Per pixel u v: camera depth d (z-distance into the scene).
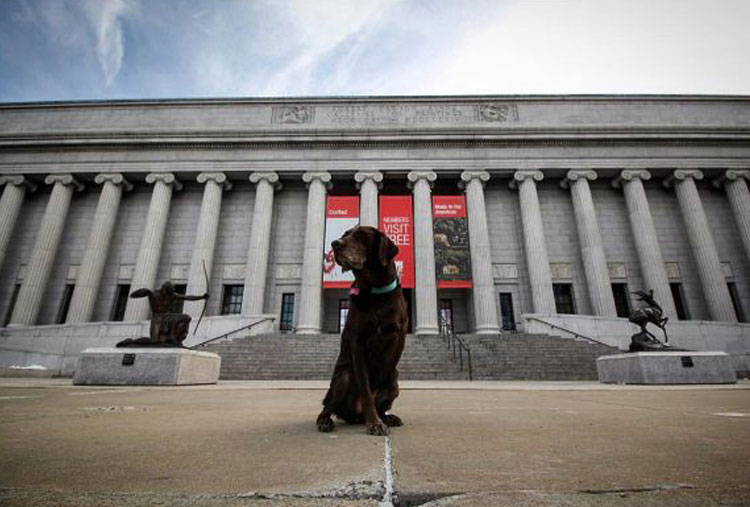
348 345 3.30
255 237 28.95
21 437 2.66
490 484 1.51
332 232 29.20
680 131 30.41
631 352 13.48
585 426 3.23
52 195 30.23
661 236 30.86
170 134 30.72
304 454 2.10
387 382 3.38
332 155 30.80
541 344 21.05
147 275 28.16
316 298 27.39
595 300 27.47
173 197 32.09
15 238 31.30
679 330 23.06
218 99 32.88
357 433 2.88
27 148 31.09
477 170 30.33
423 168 30.42
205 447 2.30
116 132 30.70
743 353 22.64
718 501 1.30
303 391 8.99
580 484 1.51
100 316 29.19
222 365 18.70
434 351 20.38
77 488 1.46
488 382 15.04
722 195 31.73
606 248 30.58
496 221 31.44
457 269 28.14
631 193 29.91
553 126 30.67
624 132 30.52
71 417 3.89
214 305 29.47
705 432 2.85
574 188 30.25
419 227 28.84
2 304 29.70
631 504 1.28
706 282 27.97
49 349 23.72
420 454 2.09
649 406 5.23
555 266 30.23
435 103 32.91
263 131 30.75
